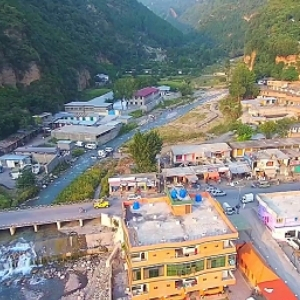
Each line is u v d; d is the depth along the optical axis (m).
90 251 71.19
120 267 65.25
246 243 63.88
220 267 54.22
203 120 153.38
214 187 88.31
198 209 61.34
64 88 189.12
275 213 67.12
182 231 54.97
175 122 155.62
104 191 89.56
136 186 87.56
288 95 148.75
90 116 163.75
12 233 74.38
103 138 137.12
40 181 103.19
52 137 140.25
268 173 93.00
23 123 139.88
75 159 121.38
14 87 160.62
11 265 68.69
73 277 65.75
